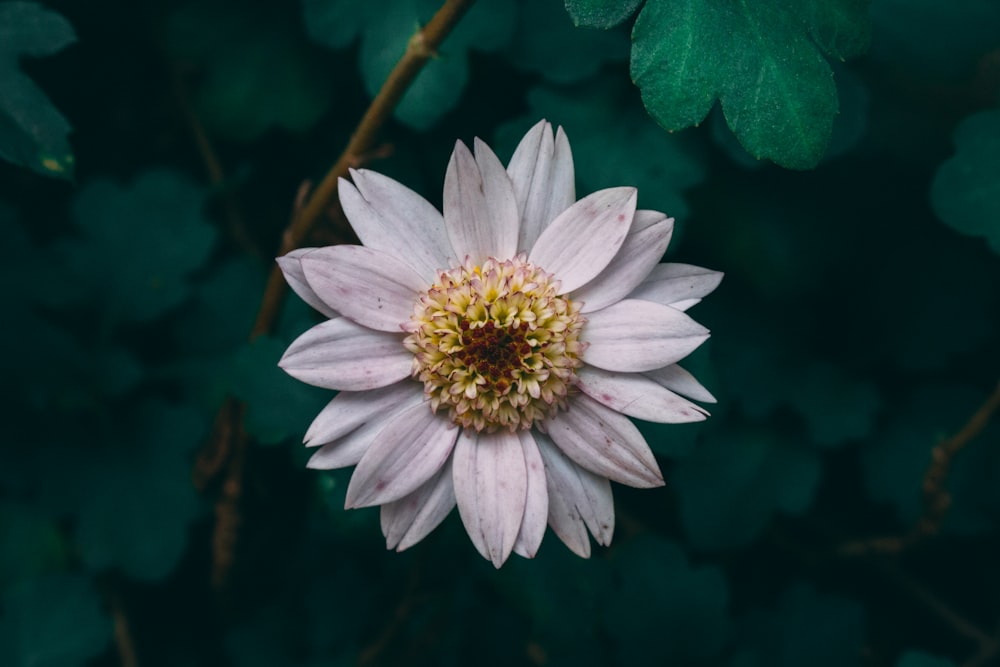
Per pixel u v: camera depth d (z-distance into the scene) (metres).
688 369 0.24
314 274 0.21
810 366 0.28
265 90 0.28
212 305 0.29
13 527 0.28
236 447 0.27
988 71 0.27
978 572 0.30
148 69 0.29
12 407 0.28
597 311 0.21
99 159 0.30
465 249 0.21
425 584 0.28
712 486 0.28
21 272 0.28
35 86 0.23
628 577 0.28
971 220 0.24
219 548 0.29
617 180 0.25
